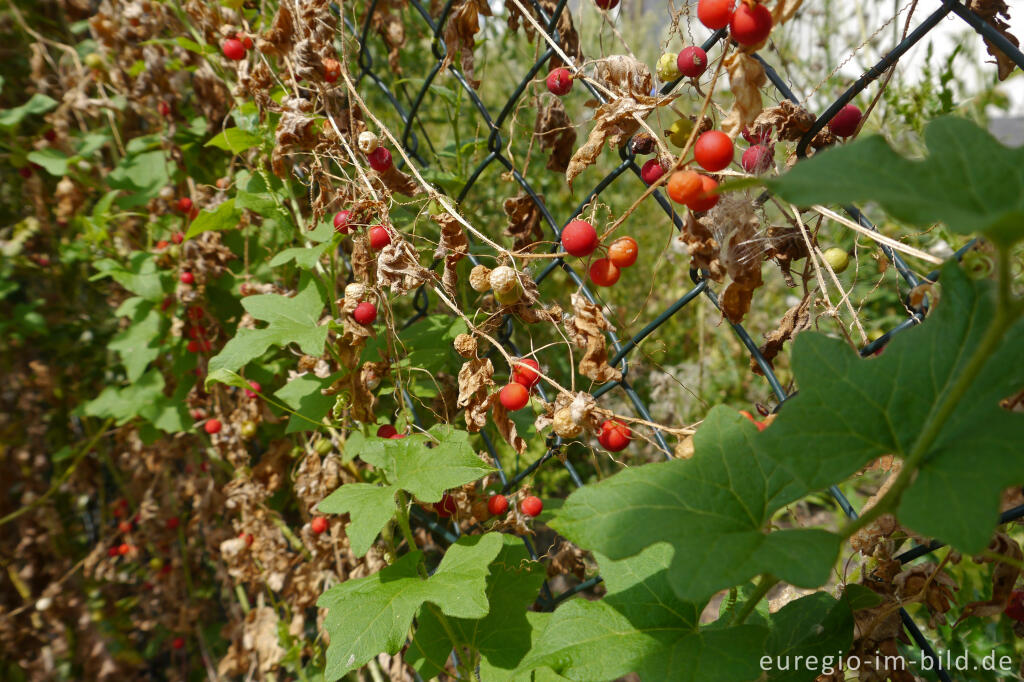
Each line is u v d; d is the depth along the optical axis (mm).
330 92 255
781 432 143
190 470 401
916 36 171
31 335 383
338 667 197
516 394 213
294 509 373
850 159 122
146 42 318
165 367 368
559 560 261
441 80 370
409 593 207
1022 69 162
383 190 240
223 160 371
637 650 169
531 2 229
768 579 165
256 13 305
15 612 364
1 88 345
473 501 244
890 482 178
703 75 203
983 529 122
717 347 558
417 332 278
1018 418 131
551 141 235
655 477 161
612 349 227
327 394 264
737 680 159
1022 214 99
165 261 350
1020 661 252
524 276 216
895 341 146
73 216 367
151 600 417
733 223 180
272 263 269
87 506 426
